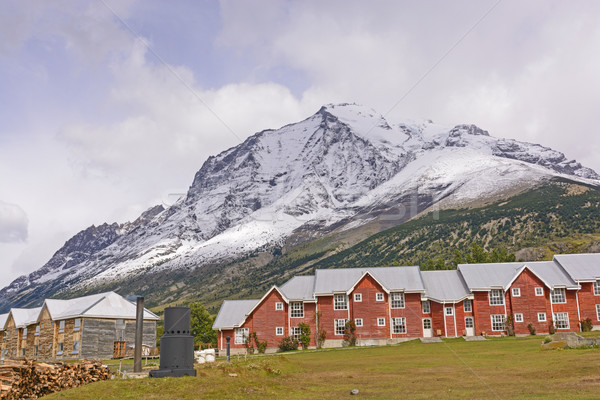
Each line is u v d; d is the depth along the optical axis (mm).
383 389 27938
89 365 30422
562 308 79625
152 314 79812
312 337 81062
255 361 39938
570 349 45938
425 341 74750
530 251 199750
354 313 80625
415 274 84000
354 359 52000
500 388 26469
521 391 25125
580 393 23578
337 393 26875
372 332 79688
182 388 25641
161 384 26000
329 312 81750
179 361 28016
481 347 58438
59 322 78688
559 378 29094
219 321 82688
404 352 57969
